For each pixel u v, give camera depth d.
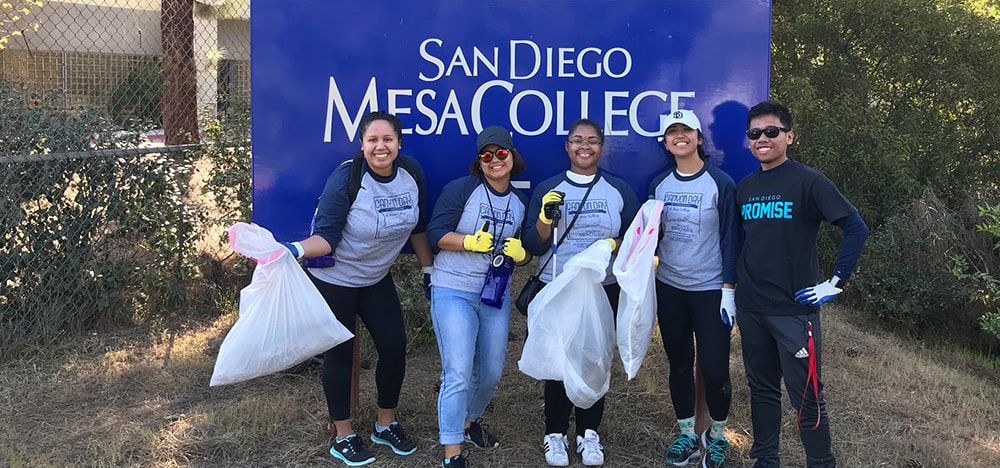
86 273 4.99
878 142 6.67
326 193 3.07
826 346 5.39
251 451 3.44
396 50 3.55
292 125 3.56
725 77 3.54
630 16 3.54
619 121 3.59
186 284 5.64
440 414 3.11
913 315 6.43
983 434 3.87
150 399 4.07
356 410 3.78
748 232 2.95
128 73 6.36
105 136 4.98
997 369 5.75
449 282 3.16
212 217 5.70
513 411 3.99
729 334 3.12
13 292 4.67
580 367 3.05
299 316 2.96
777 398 3.06
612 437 3.66
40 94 4.87
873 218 7.04
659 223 3.08
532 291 3.22
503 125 3.61
